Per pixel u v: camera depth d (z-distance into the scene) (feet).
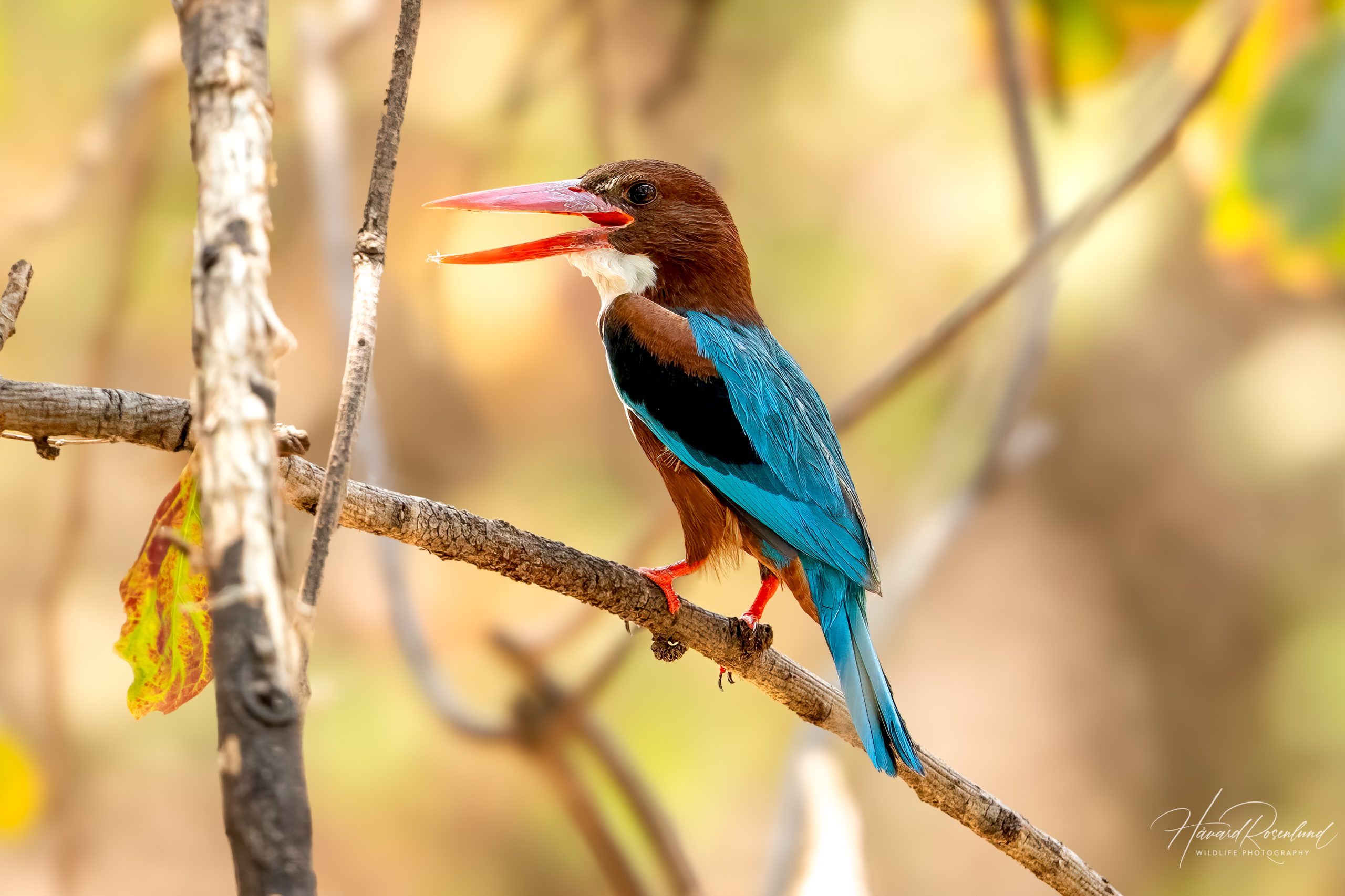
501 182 41.27
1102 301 42.70
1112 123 36.50
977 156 45.98
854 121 46.55
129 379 41.83
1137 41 30.83
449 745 39.96
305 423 45.65
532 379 46.73
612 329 23.20
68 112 41.93
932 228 46.52
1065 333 45.03
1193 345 54.85
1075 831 55.21
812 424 22.30
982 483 30.73
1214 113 26.91
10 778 28.30
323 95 31.04
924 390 46.75
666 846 27.37
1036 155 30.60
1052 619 58.39
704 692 44.60
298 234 44.42
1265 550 56.70
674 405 22.20
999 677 57.41
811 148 46.75
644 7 39.52
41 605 30.83
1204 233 27.71
